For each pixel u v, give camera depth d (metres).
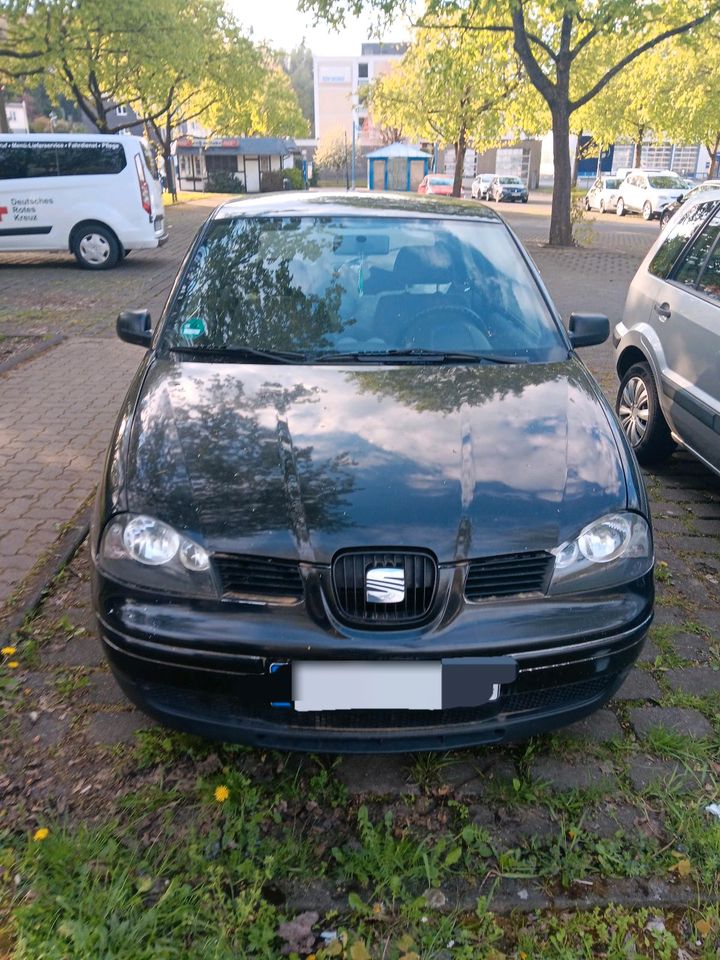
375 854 2.41
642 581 2.65
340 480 2.62
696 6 17.47
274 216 4.14
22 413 6.41
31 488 4.96
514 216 31.42
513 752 2.89
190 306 3.71
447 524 2.48
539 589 2.51
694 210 5.48
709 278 4.89
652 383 5.41
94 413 6.42
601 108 35.41
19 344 8.70
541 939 2.21
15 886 2.31
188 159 55.03
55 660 3.33
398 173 50.69
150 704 2.59
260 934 2.18
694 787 2.75
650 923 2.26
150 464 2.76
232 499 2.58
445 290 3.78
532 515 2.56
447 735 2.50
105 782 2.71
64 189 13.88
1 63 22.02
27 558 4.12
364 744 2.49
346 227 4.05
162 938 2.16
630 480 2.81
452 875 2.40
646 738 2.97
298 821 2.58
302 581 2.42
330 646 2.36
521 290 3.89
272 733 2.48
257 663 2.39
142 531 2.54
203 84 33.34
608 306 11.34
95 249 14.22
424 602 2.42
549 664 2.47
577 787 2.73
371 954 2.15
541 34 19.91
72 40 20.48
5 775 2.72
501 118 27.28
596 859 2.46
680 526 4.75
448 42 20.50
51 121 52.53
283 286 3.76
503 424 2.96
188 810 2.60
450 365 3.40
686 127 31.19
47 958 2.08
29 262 15.28
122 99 30.23
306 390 3.15
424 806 2.65
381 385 3.19
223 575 2.47
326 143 66.81
